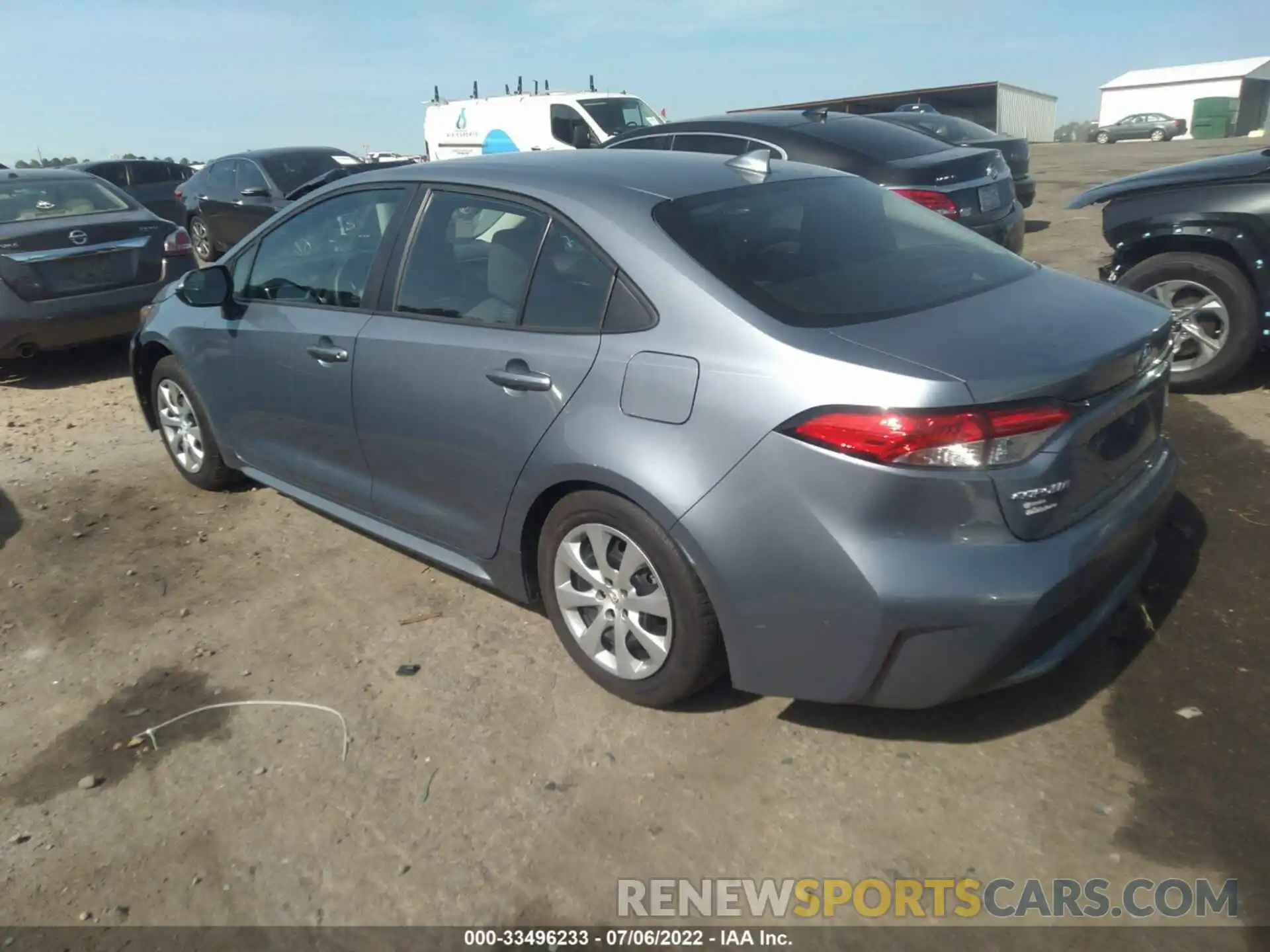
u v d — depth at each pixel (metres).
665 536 2.97
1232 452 5.00
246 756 3.21
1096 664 3.39
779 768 3.00
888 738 3.10
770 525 2.75
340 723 3.35
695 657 3.05
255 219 13.48
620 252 3.16
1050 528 2.69
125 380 7.95
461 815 2.90
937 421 2.55
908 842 2.71
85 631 4.04
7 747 3.35
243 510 5.13
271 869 2.76
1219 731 3.03
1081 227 12.14
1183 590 3.79
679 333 2.96
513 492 3.39
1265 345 5.56
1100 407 2.80
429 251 3.77
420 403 3.66
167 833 2.91
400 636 3.87
